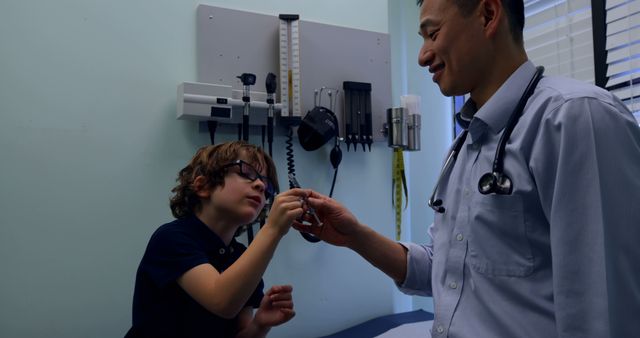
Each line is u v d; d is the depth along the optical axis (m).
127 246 1.34
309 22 1.63
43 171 1.26
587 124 0.62
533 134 0.70
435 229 0.91
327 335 1.59
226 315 0.90
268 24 1.57
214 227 1.08
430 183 2.11
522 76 0.78
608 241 0.59
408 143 1.70
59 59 1.30
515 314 0.69
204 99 1.37
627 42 1.42
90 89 1.33
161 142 1.41
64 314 1.26
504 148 0.73
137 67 1.39
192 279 0.93
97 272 1.30
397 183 1.78
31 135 1.25
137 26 1.40
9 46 1.25
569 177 0.62
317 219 1.07
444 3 0.78
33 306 1.23
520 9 0.79
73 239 1.28
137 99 1.39
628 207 0.60
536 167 0.67
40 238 1.25
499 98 0.77
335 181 1.66
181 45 1.46
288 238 1.56
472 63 0.78
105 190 1.33
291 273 1.56
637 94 1.42
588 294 0.59
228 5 1.53
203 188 1.07
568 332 0.59
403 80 2.10
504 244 0.71
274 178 1.17
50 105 1.28
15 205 1.23
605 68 1.50
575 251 0.60
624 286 0.59
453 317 0.75
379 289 1.72
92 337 1.29
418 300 2.00
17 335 1.21
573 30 1.62
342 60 1.69
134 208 1.36
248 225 1.26
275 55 1.57
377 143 1.77
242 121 1.48
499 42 0.77
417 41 2.15
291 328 1.54
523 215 0.69
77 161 1.30
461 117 0.91
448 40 0.78
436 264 0.85
